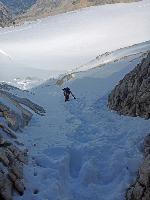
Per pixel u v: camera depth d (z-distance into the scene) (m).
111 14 118.62
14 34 110.25
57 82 40.94
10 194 12.55
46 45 87.06
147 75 20.41
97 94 29.02
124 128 18.66
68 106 27.23
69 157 15.97
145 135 16.84
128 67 33.00
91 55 73.19
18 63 69.44
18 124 18.72
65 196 13.66
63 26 110.88
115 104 22.33
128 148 16.20
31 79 54.53
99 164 15.51
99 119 21.44
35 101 29.50
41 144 17.44
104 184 14.50
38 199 13.01
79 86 33.50
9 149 14.73
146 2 134.50
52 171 14.54
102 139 17.58
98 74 35.12
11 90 30.14
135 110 19.94
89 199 13.66
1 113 17.97
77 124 20.92
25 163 14.87
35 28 116.25
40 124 20.84
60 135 18.92
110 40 84.44
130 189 13.25
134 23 99.12
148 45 46.94
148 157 13.23
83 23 110.19
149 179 12.46
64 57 73.19
